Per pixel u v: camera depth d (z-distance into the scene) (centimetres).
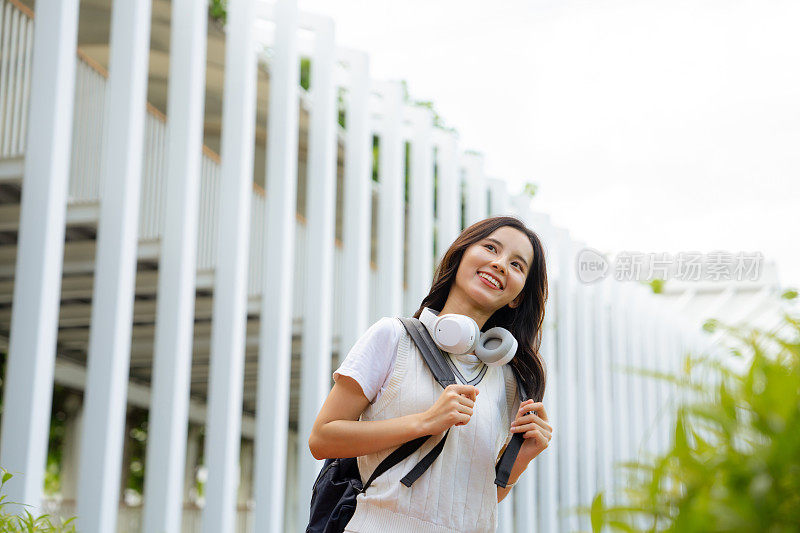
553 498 1233
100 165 739
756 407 69
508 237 218
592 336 1448
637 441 1523
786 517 64
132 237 584
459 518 194
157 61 1127
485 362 201
